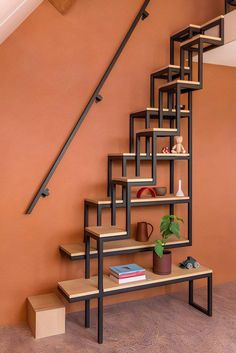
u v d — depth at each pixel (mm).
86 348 2408
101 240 2521
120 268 2805
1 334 2602
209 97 3533
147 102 3252
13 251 2779
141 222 3059
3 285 2754
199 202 3516
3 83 2715
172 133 2824
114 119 3117
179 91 2834
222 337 2547
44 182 2836
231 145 3660
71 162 2957
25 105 2785
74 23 2938
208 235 3564
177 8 3367
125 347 2420
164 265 2850
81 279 2793
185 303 3158
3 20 2168
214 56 3307
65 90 2916
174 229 2814
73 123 2951
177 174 3414
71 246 2881
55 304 2662
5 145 2734
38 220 2854
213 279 3596
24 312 2820
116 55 3076
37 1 2486
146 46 3236
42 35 2826
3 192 2738
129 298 3227
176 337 2547
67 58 2918
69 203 2959
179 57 3396
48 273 2896
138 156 2910
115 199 2828
